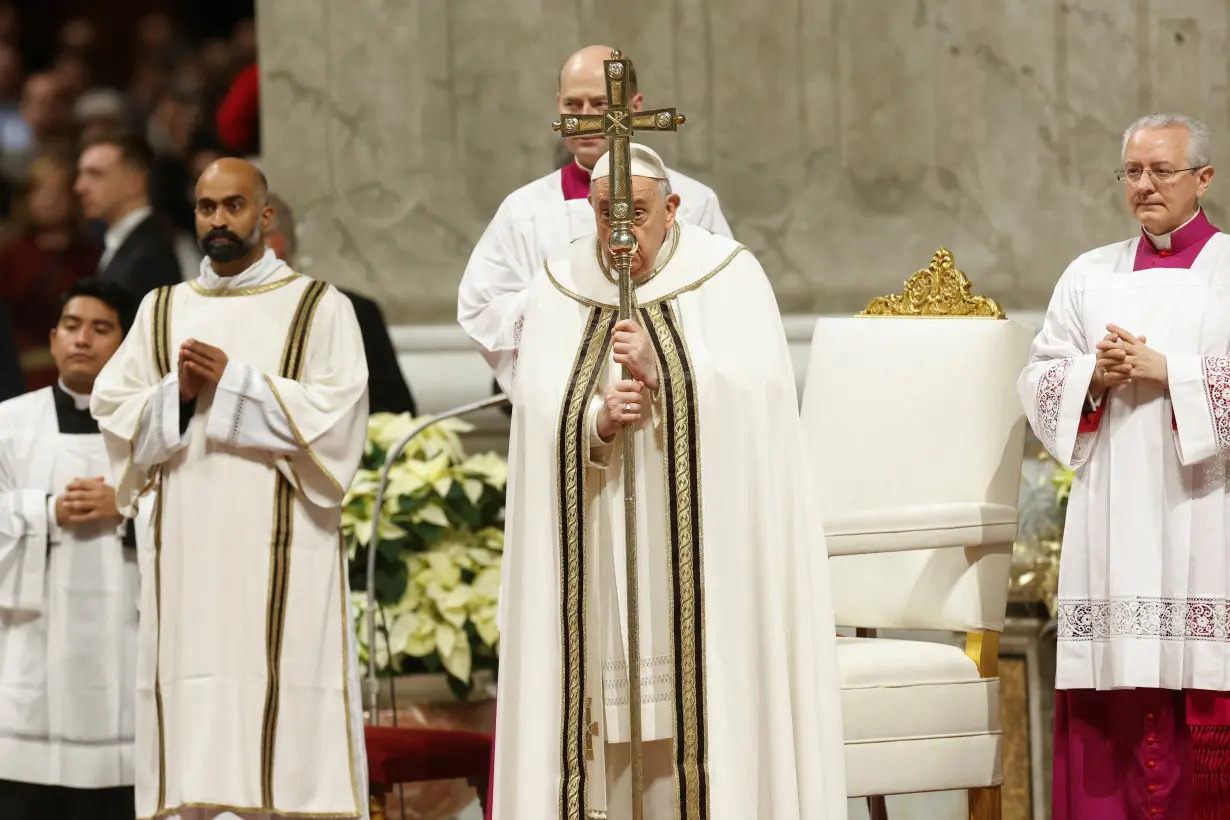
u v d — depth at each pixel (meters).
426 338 26.56
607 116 15.09
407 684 22.09
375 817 20.06
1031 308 26.38
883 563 18.72
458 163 27.16
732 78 26.66
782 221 26.69
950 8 26.47
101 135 26.61
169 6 34.62
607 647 15.76
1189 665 16.81
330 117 27.23
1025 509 22.16
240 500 18.41
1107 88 26.27
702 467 15.47
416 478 21.81
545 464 15.66
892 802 22.48
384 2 27.16
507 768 15.61
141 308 19.19
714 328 15.78
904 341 18.89
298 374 18.81
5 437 20.20
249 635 18.33
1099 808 17.39
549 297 16.23
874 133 26.59
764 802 15.32
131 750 19.75
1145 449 17.06
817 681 15.61
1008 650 21.64
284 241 25.62
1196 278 17.33
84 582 19.81
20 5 35.00
